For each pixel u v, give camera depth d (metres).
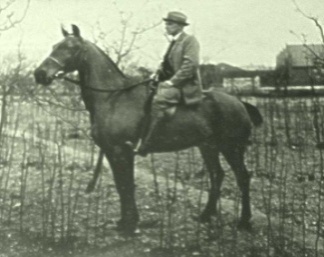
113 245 7.55
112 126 8.14
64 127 16.12
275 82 16.22
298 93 16.55
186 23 8.46
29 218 8.52
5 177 10.84
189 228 8.23
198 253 7.28
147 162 13.63
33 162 11.74
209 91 8.68
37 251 7.25
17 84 12.21
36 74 8.08
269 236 7.50
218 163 8.63
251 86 26.23
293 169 11.77
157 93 8.16
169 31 8.49
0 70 11.77
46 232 7.65
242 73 27.00
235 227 7.61
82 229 8.14
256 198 9.96
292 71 17.12
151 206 9.34
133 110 8.18
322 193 9.89
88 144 15.05
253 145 13.73
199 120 8.33
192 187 10.76
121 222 8.11
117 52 14.83
